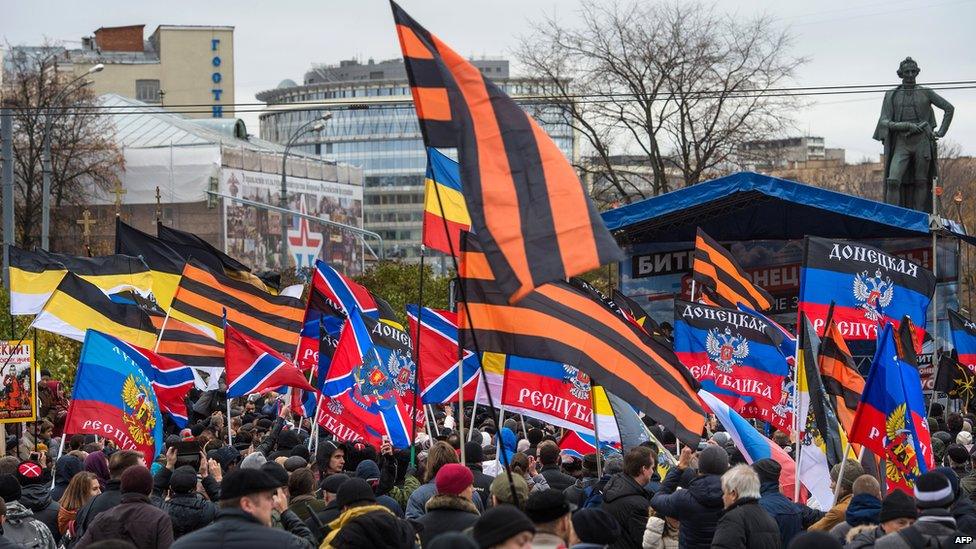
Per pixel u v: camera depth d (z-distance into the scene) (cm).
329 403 1580
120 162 7656
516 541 648
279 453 1438
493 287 1077
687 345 1659
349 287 1711
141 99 12025
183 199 7981
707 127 4719
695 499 1015
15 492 1099
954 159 8531
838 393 1281
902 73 3170
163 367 1770
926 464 1111
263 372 1645
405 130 16750
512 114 869
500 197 851
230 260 2398
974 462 1404
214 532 744
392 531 856
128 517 970
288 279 4603
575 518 777
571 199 851
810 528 1084
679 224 3098
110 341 1412
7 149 3416
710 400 1278
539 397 1292
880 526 898
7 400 1720
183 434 1550
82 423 1390
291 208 8706
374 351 1559
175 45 12088
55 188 7131
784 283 3061
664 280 3144
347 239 9506
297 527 991
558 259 838
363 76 17625
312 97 17075
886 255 1638
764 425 2059
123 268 2261
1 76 7094
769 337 1661
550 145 864
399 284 4347
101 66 4384
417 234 16750
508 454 1498
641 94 4534
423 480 1316
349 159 16862
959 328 2219
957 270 2902
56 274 2217
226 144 8269
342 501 924
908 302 1641
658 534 1070
